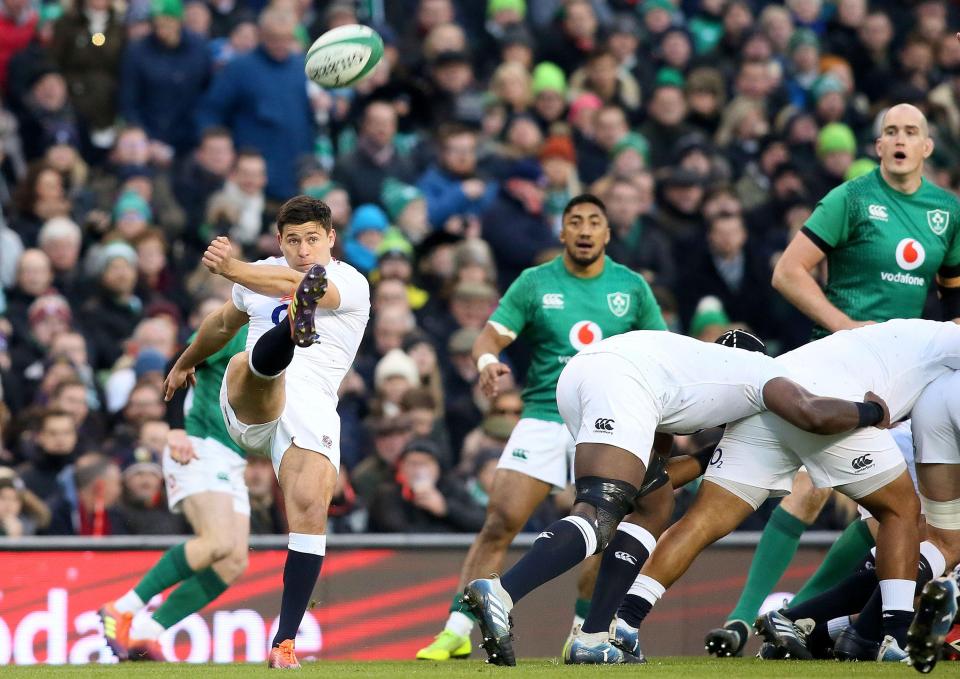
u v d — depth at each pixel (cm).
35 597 3020
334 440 2302
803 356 2394
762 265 4697
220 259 2155
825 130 5250
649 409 2269
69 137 4700
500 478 2869
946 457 2405
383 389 3844
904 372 2395
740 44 5691
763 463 2377
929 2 6184
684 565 2391
